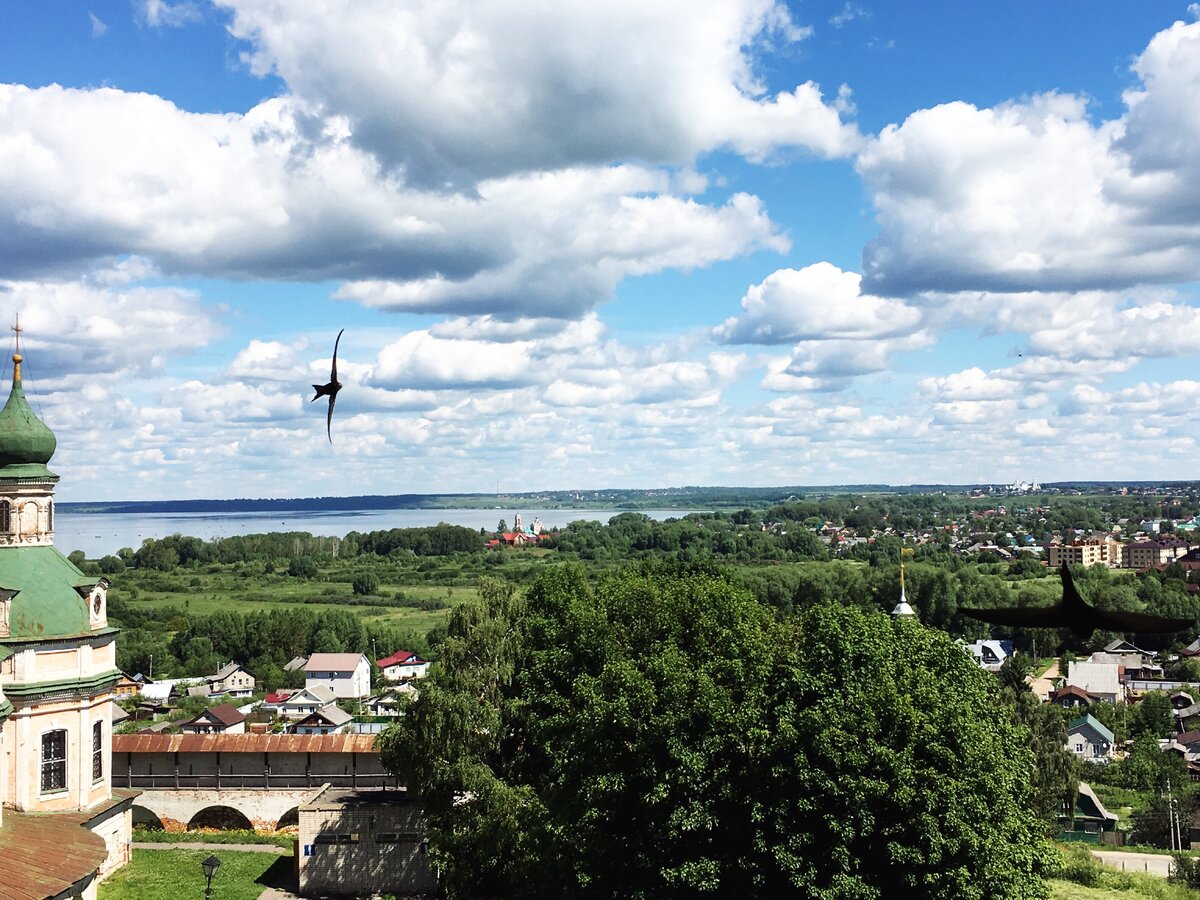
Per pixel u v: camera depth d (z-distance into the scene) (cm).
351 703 14475
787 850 3562
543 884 4303
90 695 5231
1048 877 6181
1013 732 4584
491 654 5688
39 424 5300
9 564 5162
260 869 6150
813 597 19188
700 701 3916
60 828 4650
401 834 5903
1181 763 10706
